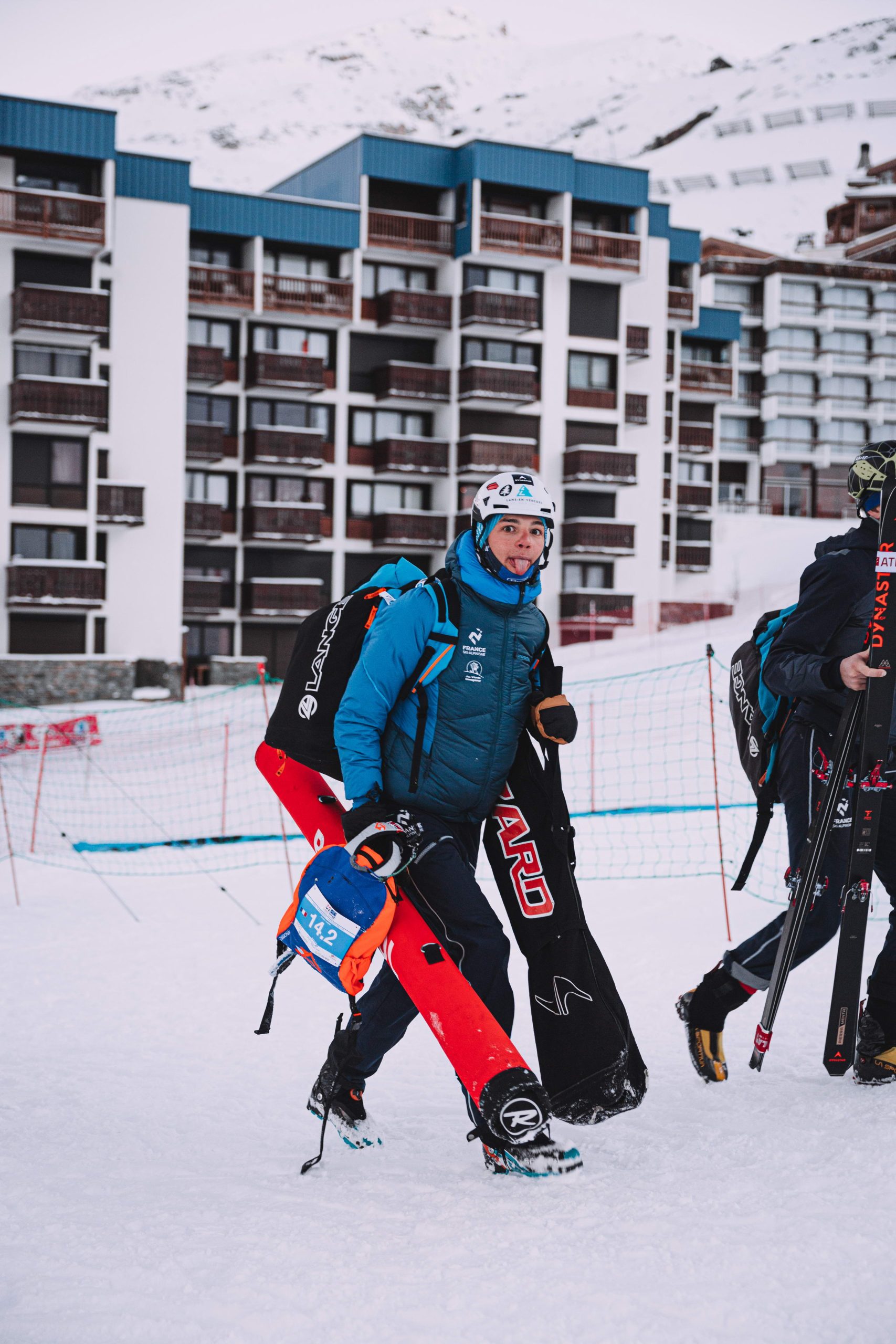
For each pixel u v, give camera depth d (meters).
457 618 3.15
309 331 37.88
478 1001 3.03
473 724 3.19
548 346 38.91
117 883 8.84
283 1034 4.80
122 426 33.53
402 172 37.72
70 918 7.41
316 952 3.21
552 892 3.20
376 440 38.59
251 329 37.25
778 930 3.71
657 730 17.00
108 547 33.38
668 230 41.88
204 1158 3.45
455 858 3.16
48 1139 3.63
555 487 39.19
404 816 3.08
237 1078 4.25
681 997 3.88
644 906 6.98
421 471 37.97
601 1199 2.94
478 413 38.47
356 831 3.03
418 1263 2.65
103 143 31.91
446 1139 3.53
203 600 36.38
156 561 33.84
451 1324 2.38
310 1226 2.88
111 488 32.78
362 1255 2.70
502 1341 2.30
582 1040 3.13
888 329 58.19
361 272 37.56
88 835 11.95
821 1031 4.32
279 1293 2.54
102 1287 2.61
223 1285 2.59
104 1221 2.97
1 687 29.89
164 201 33.81
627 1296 2.45
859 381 58.88
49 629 32.16
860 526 3.64
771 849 8.76
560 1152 3.01
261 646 37.97
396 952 3.13
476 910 3.13
